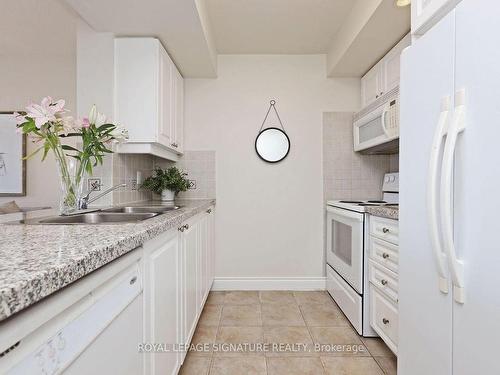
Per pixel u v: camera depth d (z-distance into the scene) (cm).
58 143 146
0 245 72
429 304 99
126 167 225
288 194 295
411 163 110
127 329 88
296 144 294
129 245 84
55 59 315
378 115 228
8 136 311
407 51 113
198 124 294
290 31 253
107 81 198
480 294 77
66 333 60
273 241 295
